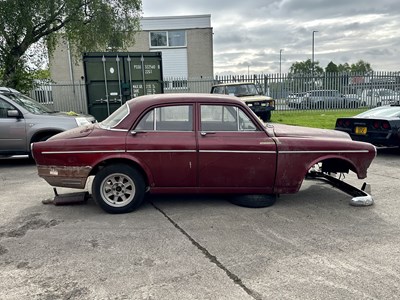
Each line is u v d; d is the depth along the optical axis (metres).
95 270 3.19
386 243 3.68
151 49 27.55
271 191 4.73
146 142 4.51
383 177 6.50
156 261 3.34
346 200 5.14
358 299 2.69
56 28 15.17
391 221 4.30
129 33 17.12
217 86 15.43
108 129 4.66
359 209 4.75
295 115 16.86
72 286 2.93
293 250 3.54
